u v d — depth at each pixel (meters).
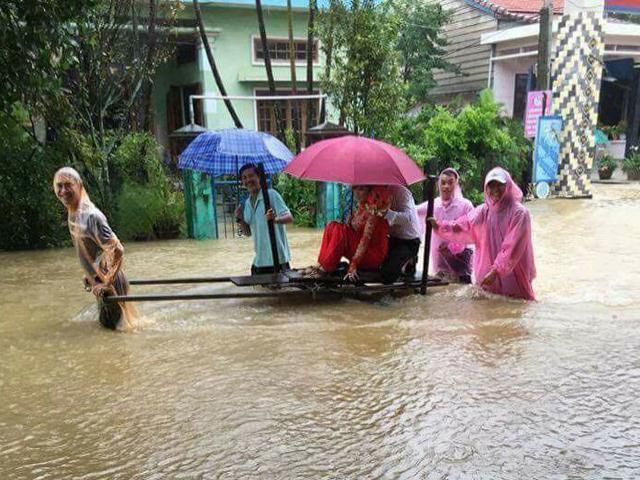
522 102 20.25
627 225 11.33
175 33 14.80
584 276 7.34
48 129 11.63
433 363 4.30
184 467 2.97
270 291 5.73
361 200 5.73
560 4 21.12
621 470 2.90
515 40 19.17
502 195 5.85
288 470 2.93
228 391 3.87
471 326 5.18
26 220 10.05
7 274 7.88
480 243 6.23
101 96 11.14
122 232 10.70
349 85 11.95
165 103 17.66
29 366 4.38
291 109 16.92
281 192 12.52
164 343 4.84
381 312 5.66
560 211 13.38
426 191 6.07
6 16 8.55
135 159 11.51
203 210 10.98
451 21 21.19
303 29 16.59
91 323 5.45
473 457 3.03
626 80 21.08
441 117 14.24
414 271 6.22
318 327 5.19
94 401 3.75
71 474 2.93
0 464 3.03
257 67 16.31
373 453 3.08
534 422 3.39
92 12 10.23
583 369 4.17
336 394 3.80
